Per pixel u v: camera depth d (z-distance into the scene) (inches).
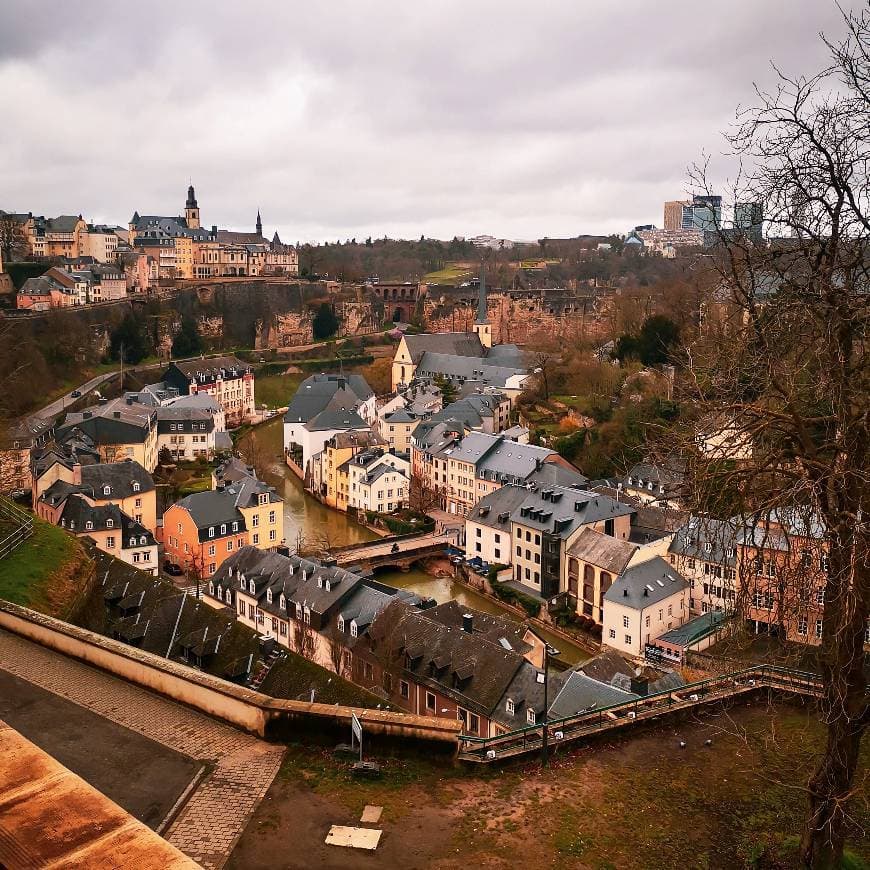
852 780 662.5
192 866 280.7
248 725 774.5
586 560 2728.8
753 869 650.8
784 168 623.2
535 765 786.2
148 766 711.7
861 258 586.2
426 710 1955.0
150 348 6924.2
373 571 3297.2
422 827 657.0
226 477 3759.8
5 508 1899.6
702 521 646.5
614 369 4461.1
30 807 310.5
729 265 678.5
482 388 5546.3
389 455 4101.9
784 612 609.9
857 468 568.1
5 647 973.2
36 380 4940.9
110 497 3265.3
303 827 639.1
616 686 1716.3
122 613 1779.0
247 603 2534.5
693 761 821.2
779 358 632.4
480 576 3139.8
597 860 644.7
